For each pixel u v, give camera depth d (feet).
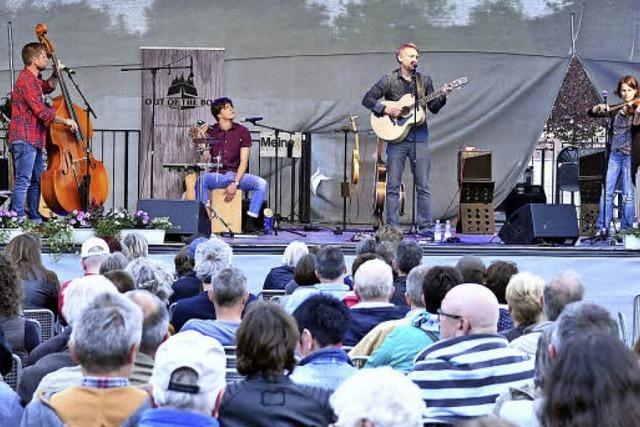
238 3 44.78
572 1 44.83
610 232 37.86
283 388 12.06
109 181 45.09
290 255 25.94
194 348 10.61
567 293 16.26
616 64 44.98
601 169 41.83
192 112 44.70
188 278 23.35
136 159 45.29
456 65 45.16
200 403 10.46
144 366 13.43
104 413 11.51
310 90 45.19
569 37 44.91
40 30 35.35
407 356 16.05
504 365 14.11
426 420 14.03
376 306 18.44
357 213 45.78
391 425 8.77
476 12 45.01
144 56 44.55
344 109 45.21
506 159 45.42
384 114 37.37
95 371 11.62
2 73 43.88
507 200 47.42
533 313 16.99
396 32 45.01
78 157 35.01
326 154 45.60
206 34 44.83
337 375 13.51
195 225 34.42
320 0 44.93
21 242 22.95
